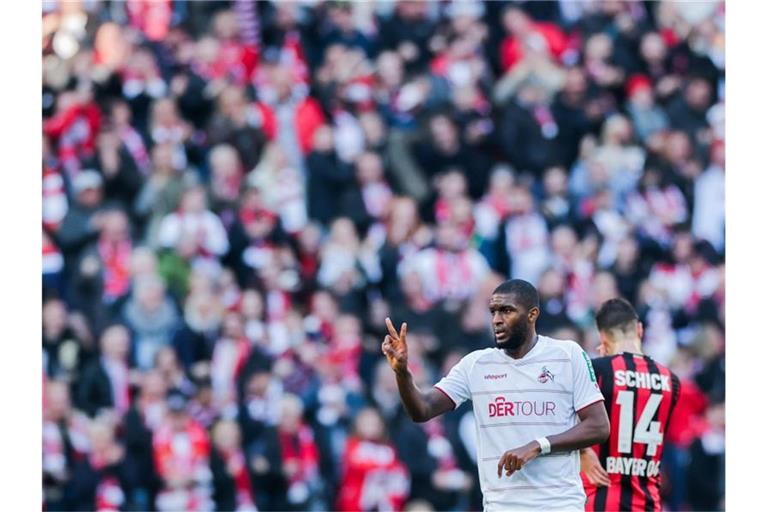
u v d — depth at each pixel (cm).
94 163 5238
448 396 2169
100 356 4834
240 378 4784
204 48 5459
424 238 5116
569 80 5569
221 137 5300
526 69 5556
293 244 5144
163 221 5131
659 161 5519
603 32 5675
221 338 4888
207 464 4616
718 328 5175
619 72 5634
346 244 5103
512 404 2136
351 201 5222
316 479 4591
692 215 5444
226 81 5416
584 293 5122
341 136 5341
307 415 4716
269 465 4594
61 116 5291
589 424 2100
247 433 4681
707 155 5547
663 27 5722
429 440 4581
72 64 5403
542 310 4981
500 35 5641
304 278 5075
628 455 2411
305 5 5575
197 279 5012
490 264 5138
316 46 5528
